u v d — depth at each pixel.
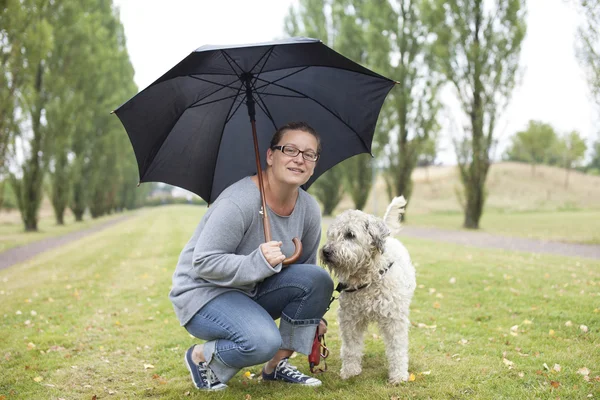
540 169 59.44
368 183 27.52
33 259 12.60
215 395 3.10
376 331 4.56
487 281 6.87
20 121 18.77
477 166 20.98
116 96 32.97
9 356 4.12
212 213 2.93
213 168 3.44
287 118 3.42
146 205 101.06
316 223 3.34
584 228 19.45
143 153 3.00
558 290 6.20
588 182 53.25
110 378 3.55
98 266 10.32
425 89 23.17
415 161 24.14
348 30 26.89
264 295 3.18
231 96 3.21
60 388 3.38
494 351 3.89
